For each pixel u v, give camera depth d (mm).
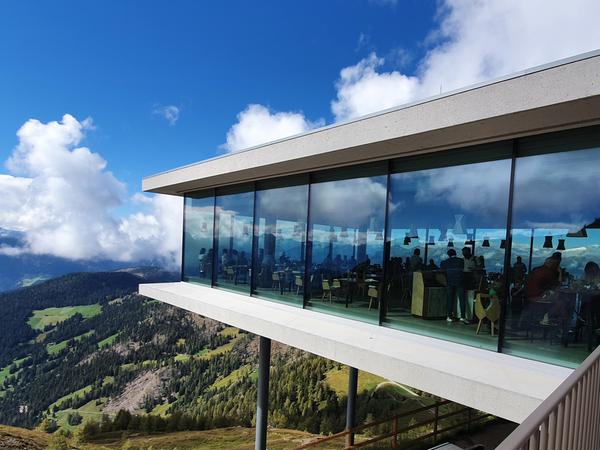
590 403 1841
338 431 16281
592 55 3234
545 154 4328
